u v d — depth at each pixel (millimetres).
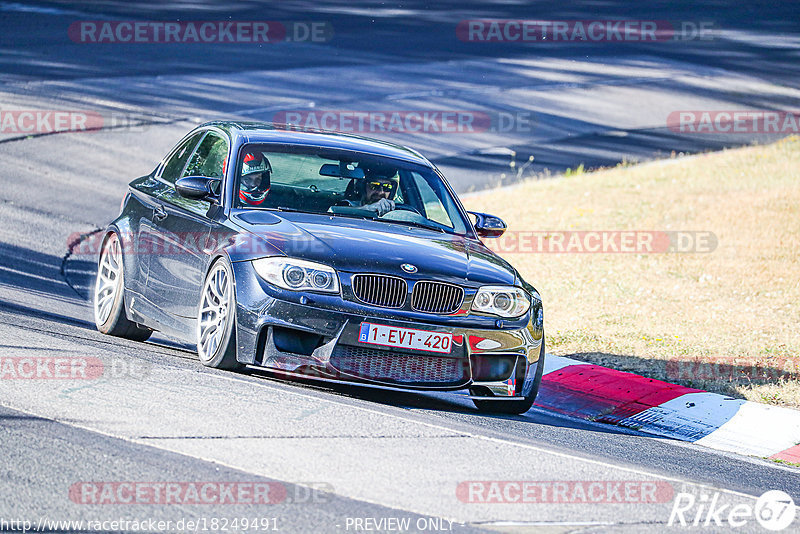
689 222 59031
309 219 27750
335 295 25250
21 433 19188
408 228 28953
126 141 69125
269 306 25109
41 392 22078
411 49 120938
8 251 43625
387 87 99000
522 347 26859
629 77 116438
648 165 77188
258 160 29438
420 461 20562
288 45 115188
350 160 30531
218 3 139375
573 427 27859
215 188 28781
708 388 33000
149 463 18359
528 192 66875
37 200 53969
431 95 97875
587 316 41406
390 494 18281
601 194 66312
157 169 33688
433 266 26328
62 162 62375
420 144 78875
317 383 27359
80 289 40094
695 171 73938
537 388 27656
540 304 27984
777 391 32625
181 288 28359
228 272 25984
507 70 113750
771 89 116125
